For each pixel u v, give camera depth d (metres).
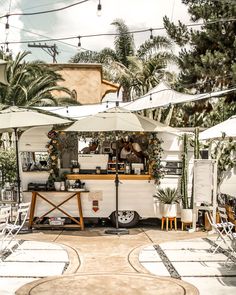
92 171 11.53
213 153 11.81
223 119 19.02
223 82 17.39
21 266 7.62
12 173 15.88
